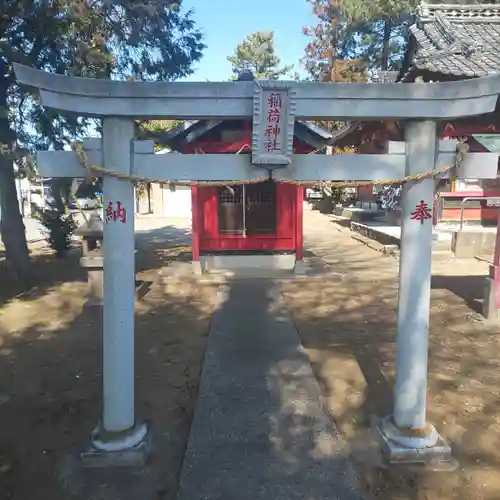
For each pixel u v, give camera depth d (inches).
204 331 267.7
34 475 141.4
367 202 887.7
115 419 149.6
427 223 146.1
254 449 149.4
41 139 362.9
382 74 582.9
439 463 142.6
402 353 149.8
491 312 279.9
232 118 145.5
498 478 137.8
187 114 141.7
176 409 179.9
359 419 170.2
